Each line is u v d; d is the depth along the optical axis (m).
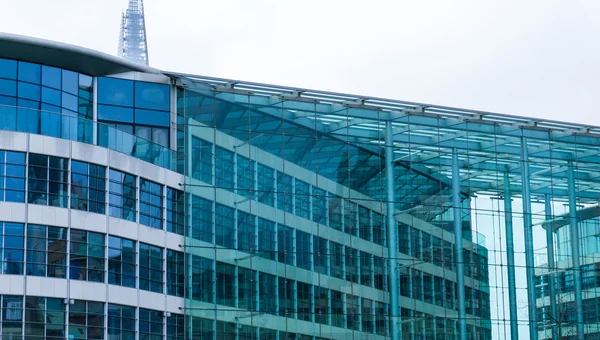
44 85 52.03
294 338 54.56
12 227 48.19
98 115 53.72
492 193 60.28
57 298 48.56
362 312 56.06
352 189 57.53
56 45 51.25
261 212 55.56
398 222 57.91
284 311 54.75
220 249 54.50
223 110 56.34
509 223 60.12
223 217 54.97
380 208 57.81
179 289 53.56
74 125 50.91
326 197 56.94
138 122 54.53
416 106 59.75
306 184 56.75
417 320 56.91
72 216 49.72
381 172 58.34
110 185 51.50
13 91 51.12
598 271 60.97
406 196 58.44
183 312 53.34
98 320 49.59
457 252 58.59
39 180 49.22
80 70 53.50
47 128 50.00
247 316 54.06
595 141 63.00
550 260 60.22
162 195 53.91
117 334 50.22
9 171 48.66
